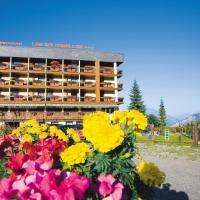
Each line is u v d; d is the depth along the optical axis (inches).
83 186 54.9
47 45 1979.6
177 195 240.8
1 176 117.3
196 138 755.4
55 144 109.4
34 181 57.2
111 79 2020.2
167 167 389.4
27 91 1807.3
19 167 73.0
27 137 184.9
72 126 891.4
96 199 64.9
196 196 239.1
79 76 1926.7
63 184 53.3
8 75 1844.2
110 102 1867.6
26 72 1820.9
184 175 331.6
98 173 104.3
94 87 1894.7
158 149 639.1
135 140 112.4
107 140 95.2
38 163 70.9
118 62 2028.8
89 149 107.0
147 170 108.0
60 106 1780.3
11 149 135.3
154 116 2522.1
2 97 1770.4
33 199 52.5
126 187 104.2
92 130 96.6
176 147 688.4
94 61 1990.7
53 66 1878.7
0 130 624.4
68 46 2010.3
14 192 54.5
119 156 104.0
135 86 2522.1
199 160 458.6
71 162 103.4
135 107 2482.8
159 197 231.9
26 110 1811.0
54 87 1841.8
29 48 1856.5
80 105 1813.5
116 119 123.0
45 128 242.4
